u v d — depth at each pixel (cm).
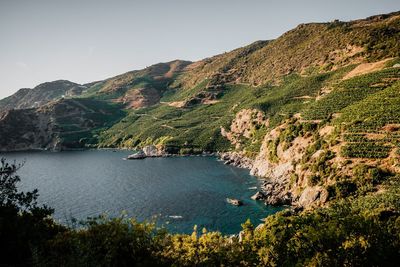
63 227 2948
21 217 2523
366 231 2181
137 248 2248
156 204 10000
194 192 11288
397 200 5900
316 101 15138
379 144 9088
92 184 13200
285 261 2098
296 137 12656
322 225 2302
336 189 8238
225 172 14700
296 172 10631
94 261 1838
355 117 10869
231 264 2162
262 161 14112
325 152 9962
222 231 7738
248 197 10494
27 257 2267
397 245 2123
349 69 17788
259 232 2584
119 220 2445
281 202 9606
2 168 2627
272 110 18962
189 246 2267
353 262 2014
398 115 9881
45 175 15488
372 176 7969
